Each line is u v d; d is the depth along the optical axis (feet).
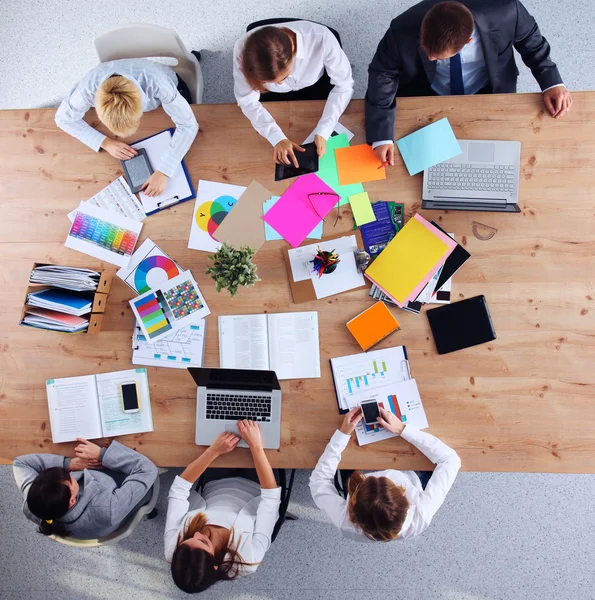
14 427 6.56
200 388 6.41
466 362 6.33
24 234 6.73
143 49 6.84
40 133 6.74
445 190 6.40
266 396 6.36
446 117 6.50
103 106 5.75
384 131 6.40
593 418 6.19
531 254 6.39
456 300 6.40
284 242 6.54
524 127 6.46
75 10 9.46
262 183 6.60
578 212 6.39
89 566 8.69
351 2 9.19
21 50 9.50
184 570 5.69
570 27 8.95
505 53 6.44
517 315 6.34
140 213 6.65
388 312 6.37
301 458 6.32
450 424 6.29
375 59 6.45
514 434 6.23
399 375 6.37
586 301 6.31
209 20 9.35
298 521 8.53
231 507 6.50
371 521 5.65
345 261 6.48
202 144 6.63
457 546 8.45
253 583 8.50
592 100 6.42
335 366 6.40
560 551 8.36
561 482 8.48
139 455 6.38
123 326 6.59
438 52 5.41
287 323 6.47
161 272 6.61
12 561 8.73
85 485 6.30
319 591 8.43
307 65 6.50
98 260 6.65
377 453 6.30
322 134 6.41
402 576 8.41
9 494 8.82
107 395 6.52
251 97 6.32
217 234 6.57
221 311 6.54
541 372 6.27
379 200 6.52
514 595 8.32
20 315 6.66
